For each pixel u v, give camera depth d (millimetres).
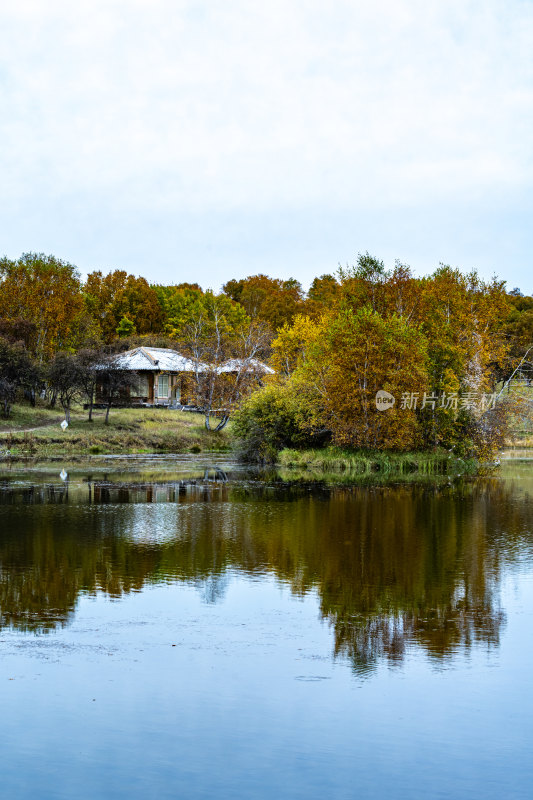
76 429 68375
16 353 71875
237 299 167625
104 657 12914
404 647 13555
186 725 10484
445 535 24297
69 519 27078
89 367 71250
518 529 25609
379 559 20500
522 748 9938
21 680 11898
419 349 50969
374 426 52031
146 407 87812
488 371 56438
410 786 9039
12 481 41188
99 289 140375
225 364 80875
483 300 56219
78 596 16516
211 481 42469
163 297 146500
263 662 12781
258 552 21219
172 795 8789
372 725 10539
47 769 9328
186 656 13000
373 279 58031
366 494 36250
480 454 55000
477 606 16062
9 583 17516
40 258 94875
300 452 55438
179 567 19219
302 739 10125
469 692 11633
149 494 35469
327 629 14500
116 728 10383
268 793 8867
